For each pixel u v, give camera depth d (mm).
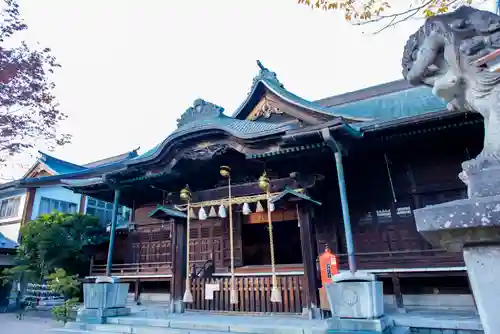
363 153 9836
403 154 9867
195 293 8812
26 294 12664
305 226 7863
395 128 8039
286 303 7633
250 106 13102
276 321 6836
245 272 10578
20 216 18234
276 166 9250
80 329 7746
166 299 12648
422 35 2430
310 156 8648
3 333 7984
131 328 7246
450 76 2287
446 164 9336
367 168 10258
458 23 2191
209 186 10641
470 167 1980
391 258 8258
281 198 7676
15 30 4102
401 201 9648
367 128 8055
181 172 9492
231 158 9180
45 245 12469
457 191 9039
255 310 7891
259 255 16688
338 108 14383
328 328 5723
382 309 5883
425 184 9422
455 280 8453
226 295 8359
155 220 13727
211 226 11930
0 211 19594
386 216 9719
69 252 13125
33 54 4234
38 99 4328
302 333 5969
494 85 2115
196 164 9219
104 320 7828
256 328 6398
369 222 9852
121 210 21562
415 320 6254
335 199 10383
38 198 18641
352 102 14836
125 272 13062
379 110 12047
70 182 10820
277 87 12422
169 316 7930
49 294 12484
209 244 11773
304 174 8828
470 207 1662
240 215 11461
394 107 11773
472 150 9078
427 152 9633
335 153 7355
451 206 1726
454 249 1938
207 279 8805
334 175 10406
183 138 8781
